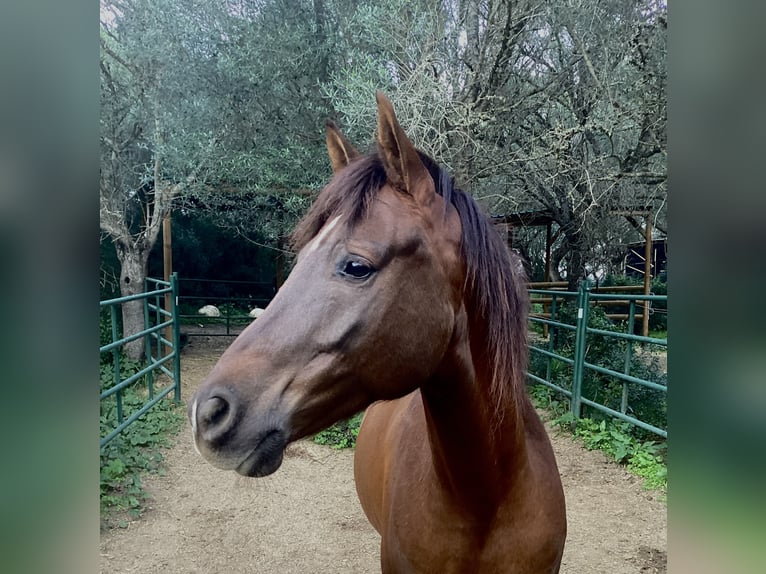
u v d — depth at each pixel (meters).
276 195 7.44
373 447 2.09
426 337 1.22
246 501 4.00
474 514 1.42
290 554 3.37
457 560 1.45
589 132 6.59
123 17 7.11
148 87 6.88
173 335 6.14
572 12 5.68
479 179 6.12
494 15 5.40
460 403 1.34
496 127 6.00
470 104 5.17
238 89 7.02
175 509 3.87
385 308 1.18
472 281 1.29
